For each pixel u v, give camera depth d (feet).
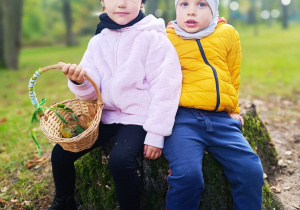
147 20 7.25
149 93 6.88
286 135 12.48
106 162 7.39
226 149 6.55
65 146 6.07
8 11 37.65
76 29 124.16
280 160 10.11
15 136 13.00
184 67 7.28
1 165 10.21
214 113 7.02
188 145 6.29
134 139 6.50
